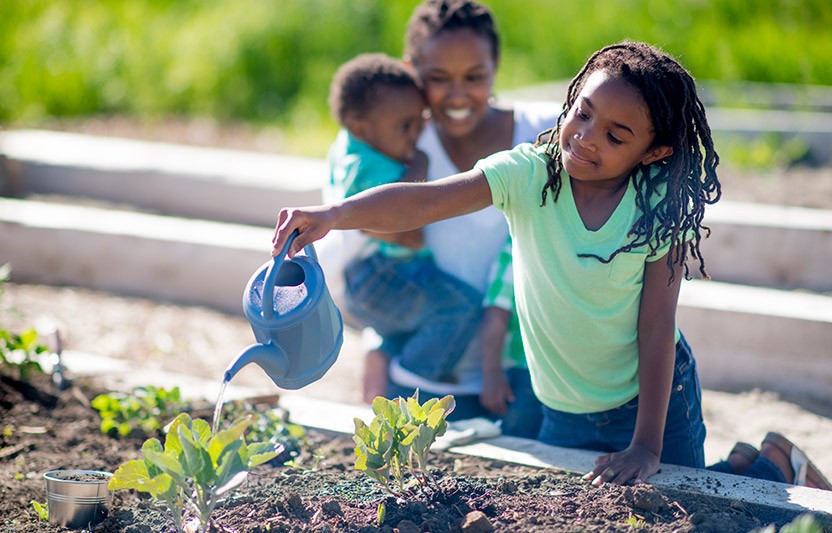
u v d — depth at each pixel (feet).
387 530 7.98
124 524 8.71
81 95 29.45
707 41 30.86
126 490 9.49
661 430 9.25
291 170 21.36
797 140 23.58
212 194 20.83
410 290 12.52
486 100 12.73
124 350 15.74
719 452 12.37
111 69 30.48
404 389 12.80
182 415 7.73
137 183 21.39
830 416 13.83
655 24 32.14
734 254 17.33
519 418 11.81
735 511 8.56
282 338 7.98
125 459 10.41
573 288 9.01
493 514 8.34
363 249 12.69
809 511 8.56
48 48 30.89
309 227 8.11
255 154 24.58
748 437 12.96
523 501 8.63
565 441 10.36
